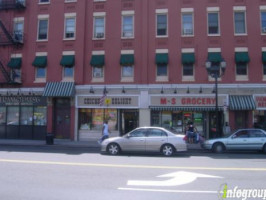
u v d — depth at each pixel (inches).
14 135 928.3
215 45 853.8
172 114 861.2
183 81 850.8
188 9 874.8
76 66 901.2
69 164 418.3
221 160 498.3
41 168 382.6
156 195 252.5
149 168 390.9
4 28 918.4
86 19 921.5
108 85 876.6
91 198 241.8
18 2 932.0
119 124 873.5
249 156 573.6
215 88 765.3
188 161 477.7
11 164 413.4
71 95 864.9
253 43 841.5
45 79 917.8
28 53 938.1
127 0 904.9
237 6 859.4
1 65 925.2
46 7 948.0
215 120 849.5
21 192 261.0
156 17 889.5
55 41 924.6
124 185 289.7
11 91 931.3
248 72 834.2
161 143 559.5
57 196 247.4
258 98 821.9
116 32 900.0
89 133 885.2
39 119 918.4
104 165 413.7
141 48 879.7
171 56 864.3
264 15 855.7
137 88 863.7
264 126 818.2
